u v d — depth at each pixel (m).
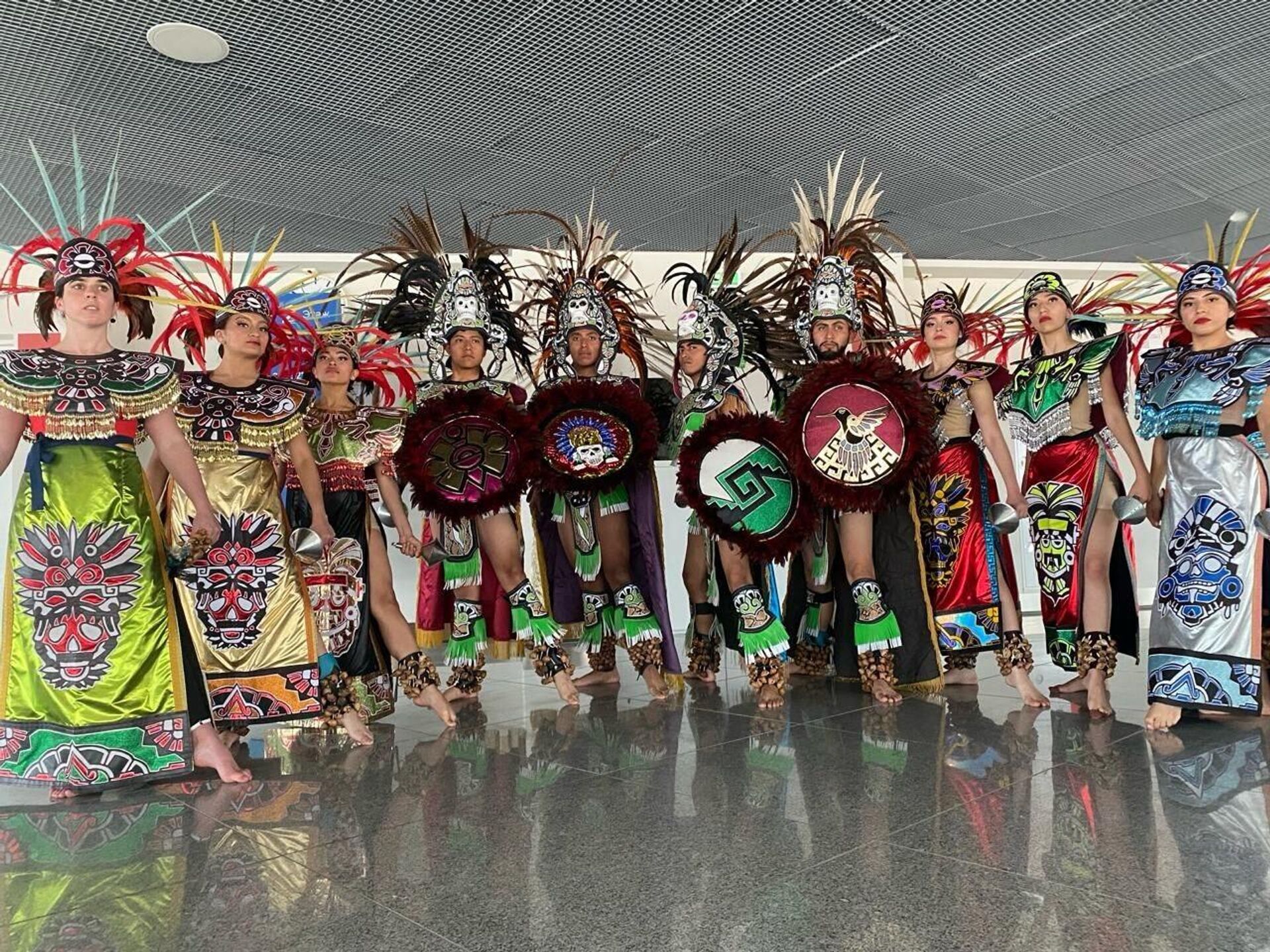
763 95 4.72
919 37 4.25
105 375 2.63
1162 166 5.69
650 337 4.96
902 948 1.55
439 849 2.11
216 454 3.04
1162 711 3.06
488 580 4.27
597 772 2.74
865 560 3.73
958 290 7.43
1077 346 3.58
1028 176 5.80
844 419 3.61
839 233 4.14
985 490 3.87
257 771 2.89
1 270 5.15
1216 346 3.20
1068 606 3.56
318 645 3.18
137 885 1.93
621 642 4.10
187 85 4.45
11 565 2.67
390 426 3.62
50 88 4.43
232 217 6.05
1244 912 1.64
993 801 2.32
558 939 1.63
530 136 5.07
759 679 3.65
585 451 3.83
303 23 3.99
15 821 2.42
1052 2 4.03
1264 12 4.13
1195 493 3.11
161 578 2.74
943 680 3.86
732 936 1.62
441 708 3.50
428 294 4.13
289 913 1.77
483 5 3.91
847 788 2.48
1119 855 1.93
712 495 3.64
